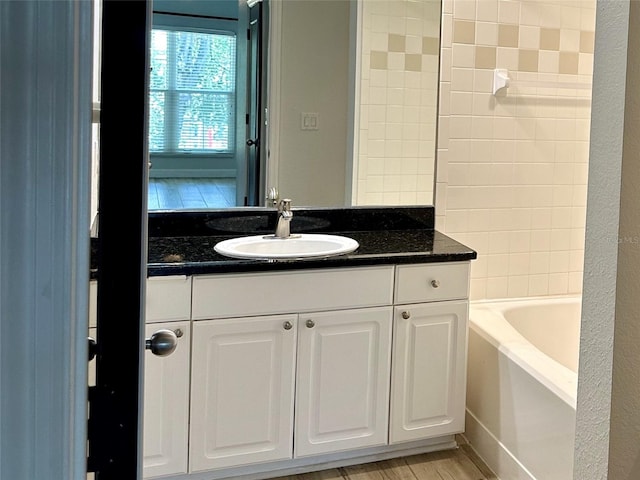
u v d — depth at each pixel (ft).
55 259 1.97
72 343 2.03
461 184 9.70
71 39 1.92
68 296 2.00
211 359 7.36
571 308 9.95
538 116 9.80
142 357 2.44
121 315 2.40
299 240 8.69
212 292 7.24
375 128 9.43
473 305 9.71
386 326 7.98
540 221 10.02
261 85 8.96
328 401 7.88
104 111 2.31
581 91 9.89
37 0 1.88
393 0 9.28
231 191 8.98
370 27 9.27
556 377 7.28
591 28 9.83
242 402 7.54
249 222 9.09
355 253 7.94
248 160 9.00
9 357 1.97
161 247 8.05
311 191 9.32
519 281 10.06
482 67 9.52
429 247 8.42
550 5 9.63
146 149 2.38
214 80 8.75
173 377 7.25
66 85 1.93
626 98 4.47
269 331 7.52
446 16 9.33
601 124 4.69
